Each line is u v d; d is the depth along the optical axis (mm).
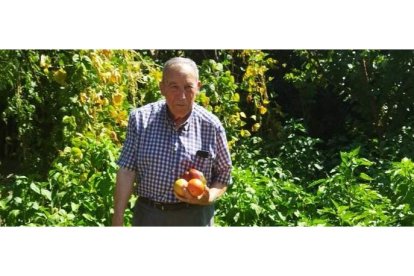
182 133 3967
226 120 7992
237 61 10578
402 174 6023
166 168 3938
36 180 7168
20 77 6820
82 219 5375
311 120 11656
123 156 4012
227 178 4109
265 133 10227
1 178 8656
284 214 6066
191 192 3859
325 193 6160
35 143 7371
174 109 3855
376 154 9438
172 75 3828
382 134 10250
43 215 5180
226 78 7977
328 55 10422
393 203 6336
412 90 9953
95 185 5551
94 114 6629
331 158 9547
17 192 5457
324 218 5762
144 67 8312
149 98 7289
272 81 11984
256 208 5723
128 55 7062
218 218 5805
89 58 6535
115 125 6887
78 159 5816
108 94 6738
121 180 3998
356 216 5645
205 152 3973
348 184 6227
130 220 5336
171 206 3971
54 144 6930
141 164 3975
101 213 5449
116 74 6562
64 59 6539
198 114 4020
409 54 9641
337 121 11562
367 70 10383
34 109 7008
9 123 9883
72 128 6531
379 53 10258
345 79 10539
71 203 5359
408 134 9531
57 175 5645
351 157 6383
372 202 6207
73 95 6531
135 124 3994
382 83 10109
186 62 3871
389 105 10180
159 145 3945
